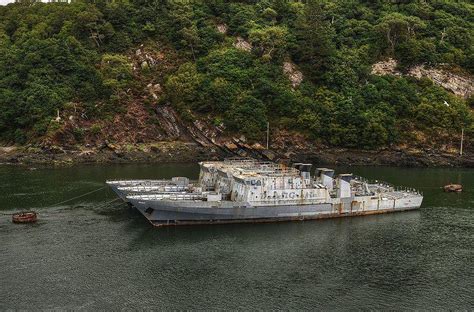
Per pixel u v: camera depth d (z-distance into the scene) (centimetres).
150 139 15850
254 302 5403
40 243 7019
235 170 8738
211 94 16138
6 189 10138
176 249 6912
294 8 19512
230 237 7456
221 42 18038
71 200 9388
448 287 5884
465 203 9831
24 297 5400
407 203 9144
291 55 17575
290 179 8175
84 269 6172
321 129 15725
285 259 6644
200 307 5275
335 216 8569
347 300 5500
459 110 16350
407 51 17762
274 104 16188
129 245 7031
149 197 7950
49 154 14038
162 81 16888
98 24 17525
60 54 16075
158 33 17975
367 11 19838
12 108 15138
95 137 15062
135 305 5288
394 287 5856
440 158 15400
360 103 15938
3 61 16562
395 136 15700
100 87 15950
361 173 13375
